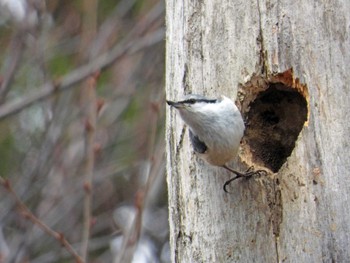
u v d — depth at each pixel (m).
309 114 7.94
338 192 7.70
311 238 7.66
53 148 13.30
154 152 11.98
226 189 8.02
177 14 8.80
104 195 14.23
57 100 13.59
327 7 8.12
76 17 14.92
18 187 13.28
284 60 8.09
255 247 7.83
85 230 10.86
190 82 8.48
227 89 8.27
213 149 7.68
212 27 8.43
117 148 13.99
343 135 7.82
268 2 8.21
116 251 13.48
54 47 14.55
